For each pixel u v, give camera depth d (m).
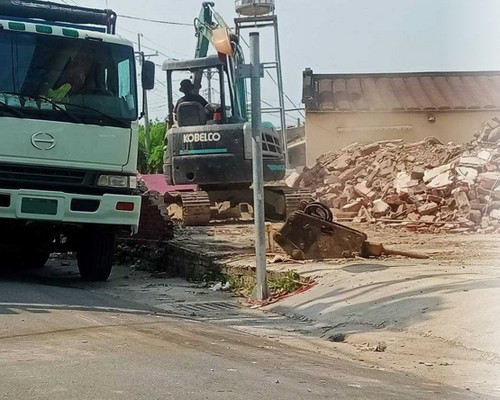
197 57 22.70
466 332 8.27
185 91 21.61
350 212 23.23
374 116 36.12
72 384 6.33
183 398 6.02
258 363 7.45
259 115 11.34
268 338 8.96
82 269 13.65
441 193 21.52
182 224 21.00
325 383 6.71
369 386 6.67
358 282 10.92
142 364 7.14
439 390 6.66
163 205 16.89
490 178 20.88
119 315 9.91
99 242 13.24
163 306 11.30
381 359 7.89
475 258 13.28
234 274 12.91
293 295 11.27
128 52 12.47
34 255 15.41
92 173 12.11
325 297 10.62
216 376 6.79
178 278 14.79
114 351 7.67
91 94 12.15
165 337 8.57
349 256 13.16
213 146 20.75
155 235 16.50
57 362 7.09
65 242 13.77
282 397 6.16
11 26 11.88
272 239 14.12
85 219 12.00
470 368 7.42
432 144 27.36
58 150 11.85
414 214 21.41
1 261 15.48
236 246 15.57
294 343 8.72
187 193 21.23
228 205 22.25
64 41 12.12
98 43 12.29
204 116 21.12
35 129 11.73
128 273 15.62
